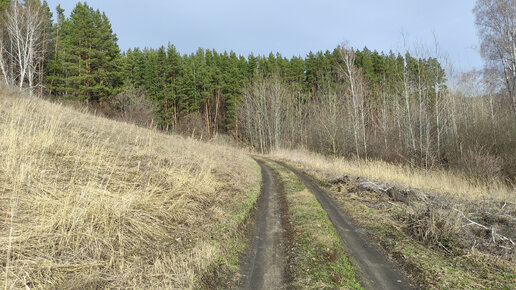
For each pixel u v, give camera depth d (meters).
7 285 3.05
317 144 35.25
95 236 4.49
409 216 7.50
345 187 12.29
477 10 16.94
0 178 5.15
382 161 22.05
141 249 4.70
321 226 7.21
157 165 9.10
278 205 9.64
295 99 44.97
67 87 26.19
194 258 4.73
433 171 17.70
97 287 3.53
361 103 26.19
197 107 44.69
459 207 7.64
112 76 28.98
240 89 49.84
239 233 6.59
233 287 4.35
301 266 5.08
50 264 3.58
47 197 5.02
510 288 4.16
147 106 28.81
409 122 21.33
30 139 7.11
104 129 12.20
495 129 18.16
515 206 8.34
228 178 11.33
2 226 3.95
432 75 20.70
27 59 20.47
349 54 25.28
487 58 17.42
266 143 42.78
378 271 5.00
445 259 5.33
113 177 7.01
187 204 7.09
